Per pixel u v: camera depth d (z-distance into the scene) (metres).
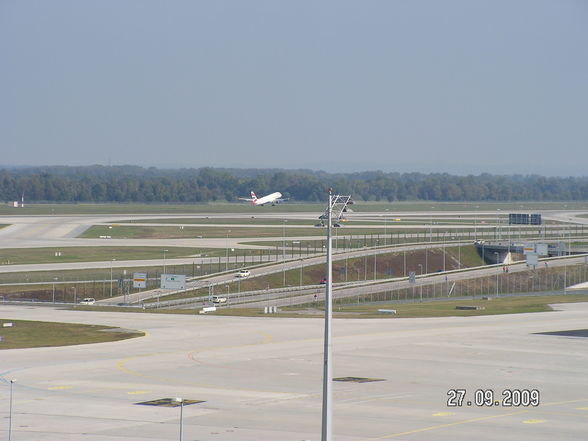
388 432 94.50
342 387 122.31
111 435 91.94
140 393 116.12
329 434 70.94
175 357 149.38
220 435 92.25
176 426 96.19
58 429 94.56
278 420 99.81
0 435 91.50
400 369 138.75
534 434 94.38
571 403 112.31
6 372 132.50
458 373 135.25
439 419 101.56
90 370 134.88
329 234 74.94
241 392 117.69
